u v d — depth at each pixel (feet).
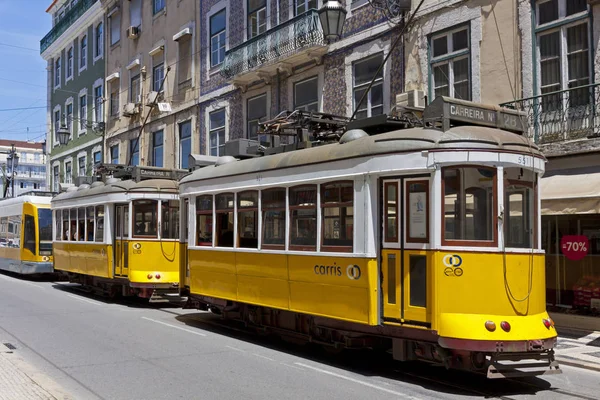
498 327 23.97
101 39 109.40
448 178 25.32
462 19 45.68
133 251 50.90
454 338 24.03
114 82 104.32
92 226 58.18
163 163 89.20
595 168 36.60
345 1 56.85
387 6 51.78
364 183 27.73
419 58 49.01
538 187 26.94
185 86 83.51
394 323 26.45
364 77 54.95
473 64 44.80
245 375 27.20
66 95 125.39
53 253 69.72
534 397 23.90
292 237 32.27
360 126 31.27
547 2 40.75
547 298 42.22
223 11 75.41
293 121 35.70
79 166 118.73
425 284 25.46
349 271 28.30
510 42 42.42
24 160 271.90
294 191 32.27
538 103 40.60
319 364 29.73
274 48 61.77
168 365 29.17
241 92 71.72
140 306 53.06
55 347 33.30
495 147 25.31
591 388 25.55
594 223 39.78
